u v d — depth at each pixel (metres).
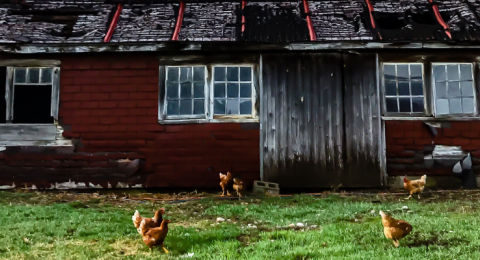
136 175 10.45
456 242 6.22
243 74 10.70
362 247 6.14
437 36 10.33
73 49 10.36
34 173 10.51
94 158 10.51
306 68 10.61
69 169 10.50
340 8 11.60
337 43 10.23
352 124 10.45
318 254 5.86
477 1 11.51
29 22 11.20
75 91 10.62
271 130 10.47
